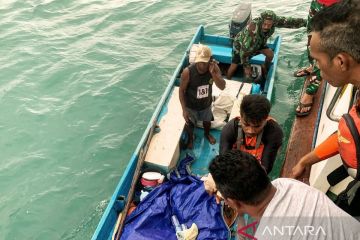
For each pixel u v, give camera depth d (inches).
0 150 245.6
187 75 204.8
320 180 136.9
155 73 312.5
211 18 382.9
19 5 400.2
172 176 201.6
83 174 233.3
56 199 218.7
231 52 292.2
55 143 252.1
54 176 231.5
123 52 336.2
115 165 239.1
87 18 383.2
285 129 248.8
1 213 210.4
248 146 162.7
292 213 74.6
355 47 64.9
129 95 291.6
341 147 87.5
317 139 182.7
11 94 287.6
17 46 338.0
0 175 230.2
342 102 143.9
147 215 175.8
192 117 225.8
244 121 148.9
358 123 83.2
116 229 170.7
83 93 291.6
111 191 223.6
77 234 201.6
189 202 181.6
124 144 252.5
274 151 162.2
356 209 104.1
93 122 268.5
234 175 78.1
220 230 171.5
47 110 276.1
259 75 282.7
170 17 386.3
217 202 178.2
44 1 407.2
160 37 357.4
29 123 265.1
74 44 345.1
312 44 70.7
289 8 390.6
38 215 210.4
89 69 315.0
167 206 180.7
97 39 352.2
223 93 250.7
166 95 241.4
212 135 239.8
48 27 367.2
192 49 272.2
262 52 269.4
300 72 271.6
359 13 64.6
